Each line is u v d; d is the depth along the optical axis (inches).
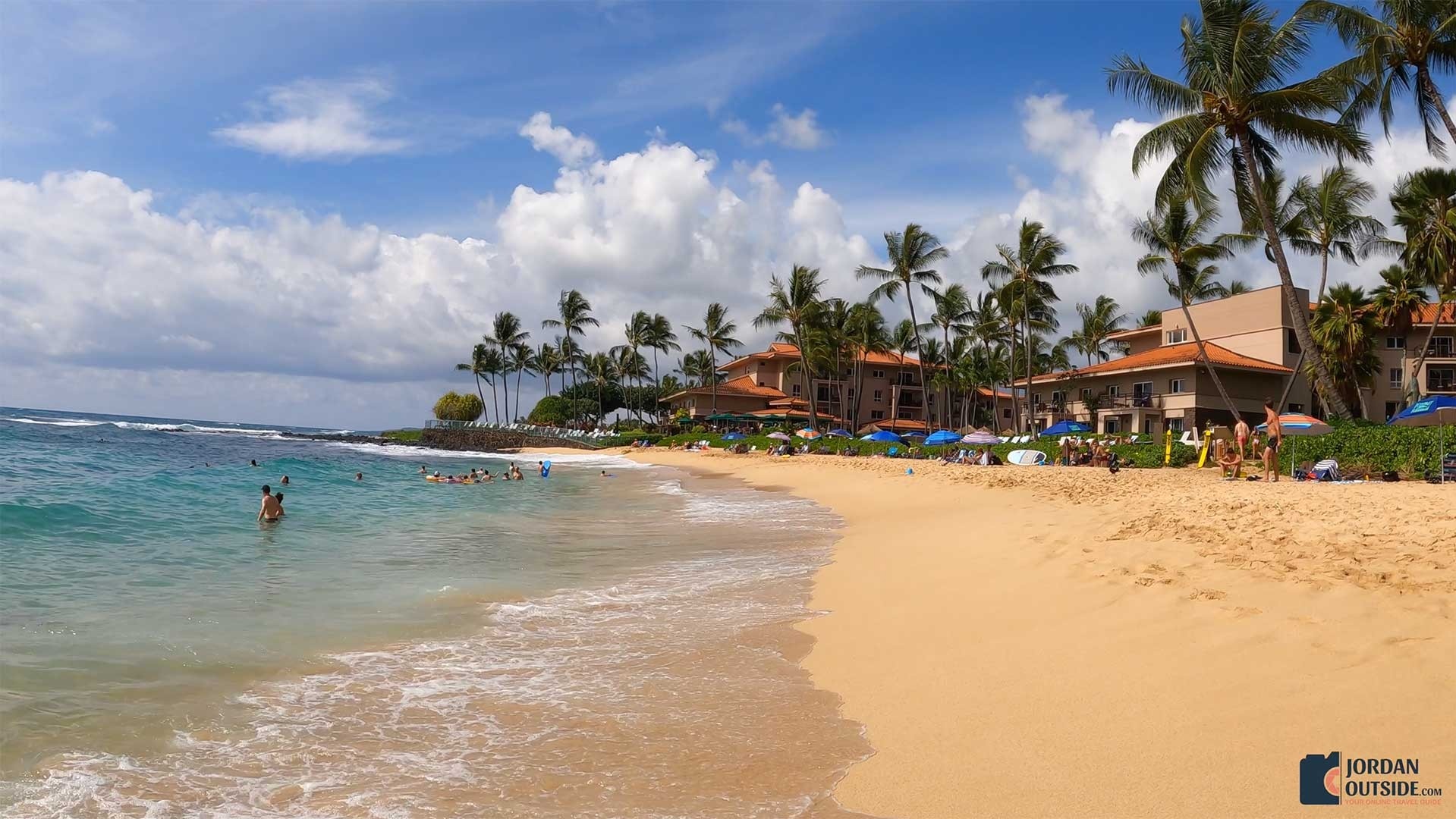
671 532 680.4
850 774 182.1
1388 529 343.6
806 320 2556.6
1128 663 225.9
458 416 4052.7
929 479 1111.0
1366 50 941.2
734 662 279.3
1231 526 402.0
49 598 352.8
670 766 190.1
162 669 259.8
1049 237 1934.1
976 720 204.7
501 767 190.5
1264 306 1871.3
